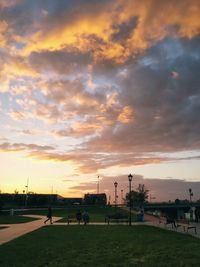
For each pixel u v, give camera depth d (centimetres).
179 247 1981
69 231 3152
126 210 10175
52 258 1605
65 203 14988
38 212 9181
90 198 15300
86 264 1449
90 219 5547
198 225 4094
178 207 12425
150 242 2256
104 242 2256
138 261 1525
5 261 1529
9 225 4075
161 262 1494
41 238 2511
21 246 2039
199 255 1664
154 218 6175
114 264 1448
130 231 3167
